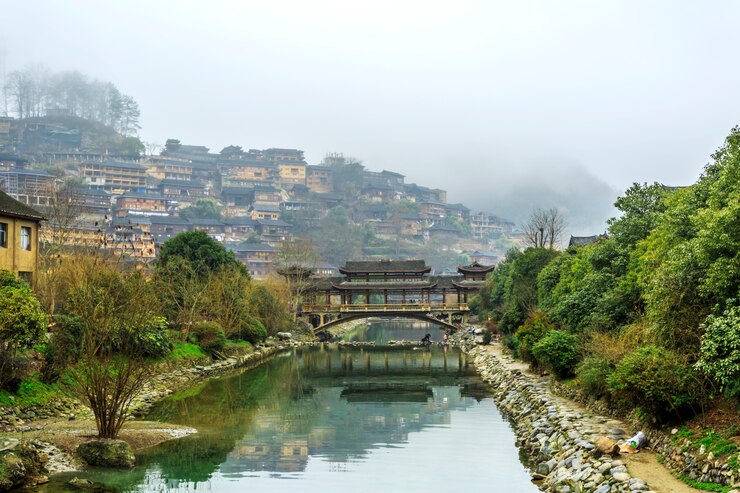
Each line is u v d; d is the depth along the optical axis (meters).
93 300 37.59
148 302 37.16
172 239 88.31
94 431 33.72
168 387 54.72
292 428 41.44
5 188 179.00
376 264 127.38
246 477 30.14
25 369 36.62
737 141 32.66
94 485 27.19
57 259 65.50
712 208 31.23
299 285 118.00
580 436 30.42
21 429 33.16
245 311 88.31
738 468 21.23
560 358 44.69
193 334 72.06
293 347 103.88
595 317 45.66
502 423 43.38
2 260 47.91
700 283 29.55
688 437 25.34
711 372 25.11
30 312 36.31
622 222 52.38
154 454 33.03
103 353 33.88
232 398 52.50
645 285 37.75
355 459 33.69
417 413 47.34
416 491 28.06
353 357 89.44
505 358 71.06
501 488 28.23
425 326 182.12
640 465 25.27
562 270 65.56
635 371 28.56
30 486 26.36
